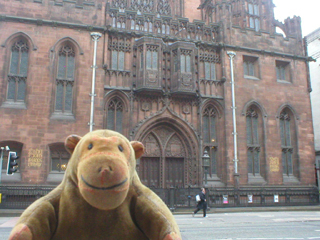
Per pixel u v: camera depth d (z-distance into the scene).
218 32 29.92
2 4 24.27
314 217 19.39
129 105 25.84
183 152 27.44
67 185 2.64
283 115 31.08
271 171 28.64
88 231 2.53
